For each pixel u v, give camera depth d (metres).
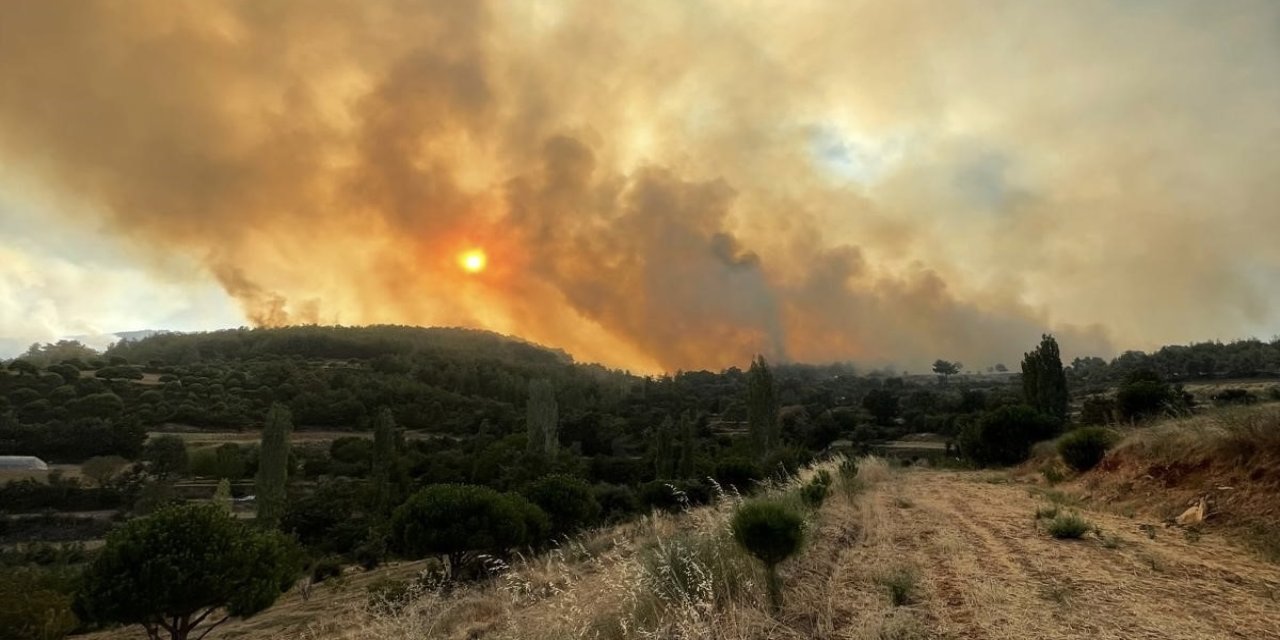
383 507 42.78
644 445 75.25
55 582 16.94
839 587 6.46
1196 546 8.22
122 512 54.78
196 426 87.00
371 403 105.50
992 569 7.21
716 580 6.06
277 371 122.75
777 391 56.59
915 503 14.20
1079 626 5.10
